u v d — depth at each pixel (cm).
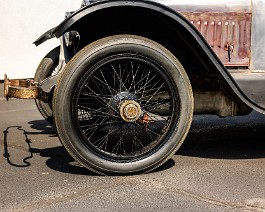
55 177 294
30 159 340
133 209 241
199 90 327
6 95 318
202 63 302
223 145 382
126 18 302
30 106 627
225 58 322
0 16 707
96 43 281
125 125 339
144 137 363
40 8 737
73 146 283
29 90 315
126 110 289
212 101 329
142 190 268
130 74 314
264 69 324
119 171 290
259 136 415
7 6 711
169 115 303
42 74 422
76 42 356
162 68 290
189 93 295
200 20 318
